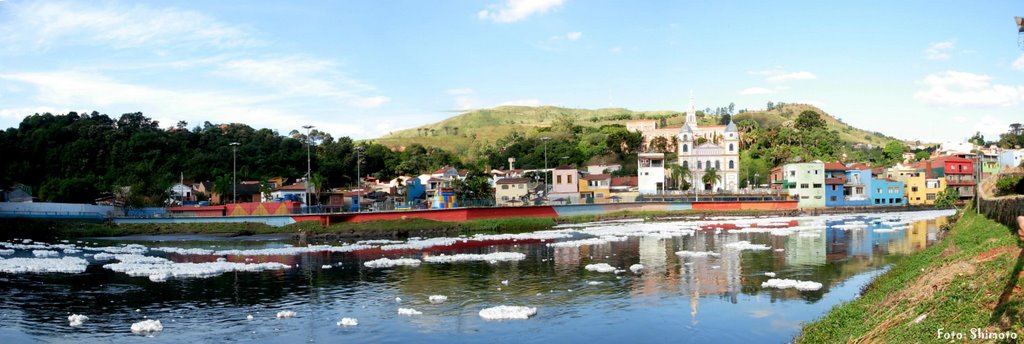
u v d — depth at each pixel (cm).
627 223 12062
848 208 15112
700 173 17012
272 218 11281
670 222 12131
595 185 16675
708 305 4472
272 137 19650
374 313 4422
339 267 6481
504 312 4300
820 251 7075
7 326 4106
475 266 6400
